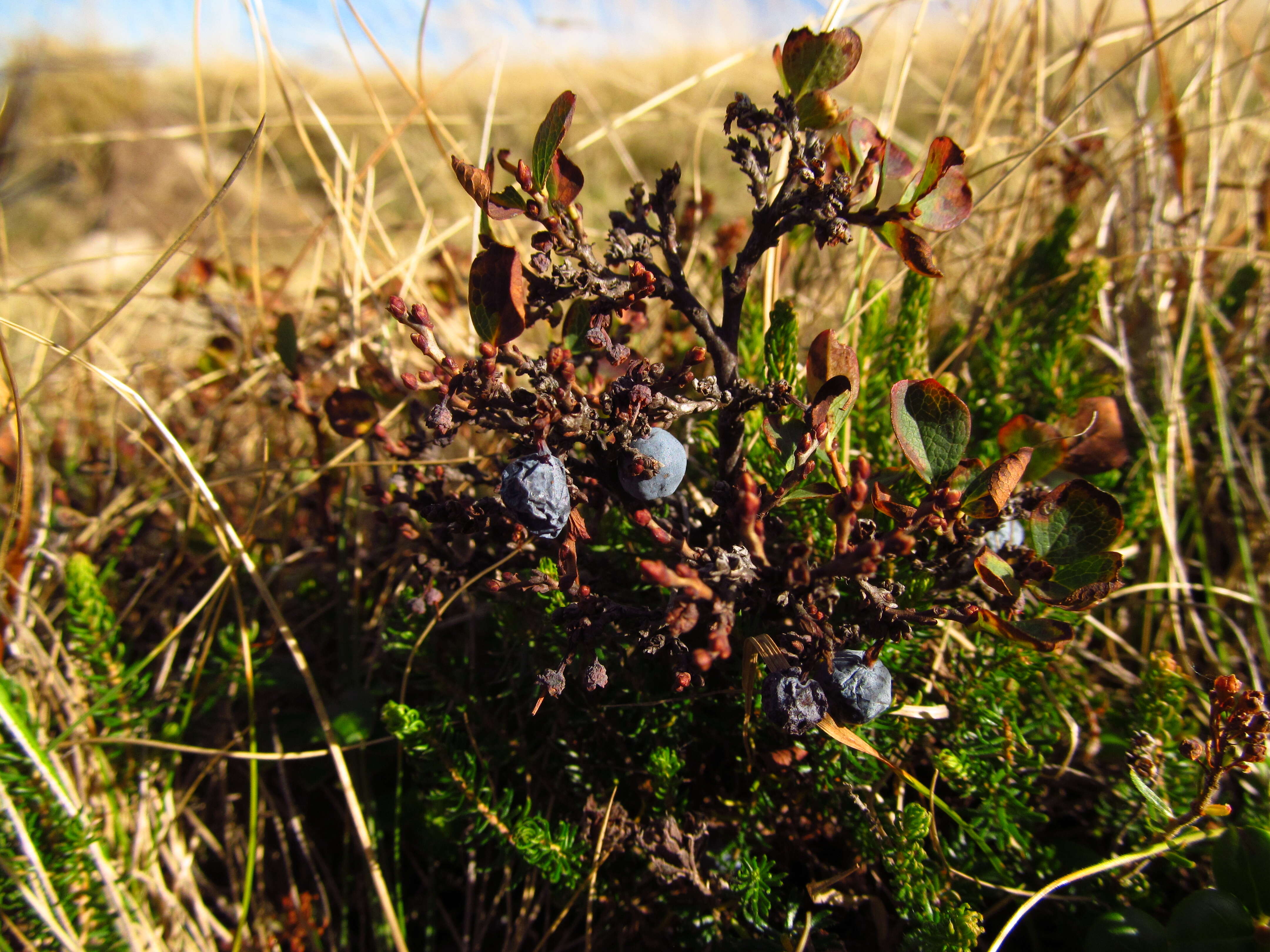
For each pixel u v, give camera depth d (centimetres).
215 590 17
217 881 17
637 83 36
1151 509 17
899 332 16
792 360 14
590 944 13
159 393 26
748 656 12
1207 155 24
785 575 11
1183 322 21
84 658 17
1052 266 19
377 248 22
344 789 15
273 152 26
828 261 23
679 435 15
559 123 11
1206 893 12
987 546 12
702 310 12
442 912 15
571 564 11
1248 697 12
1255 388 20
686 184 27
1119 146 24
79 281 38
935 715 13
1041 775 14
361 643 18
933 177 11
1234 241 24
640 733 14
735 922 13
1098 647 17
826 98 12
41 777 15
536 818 13
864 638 12
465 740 15
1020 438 13
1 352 15
